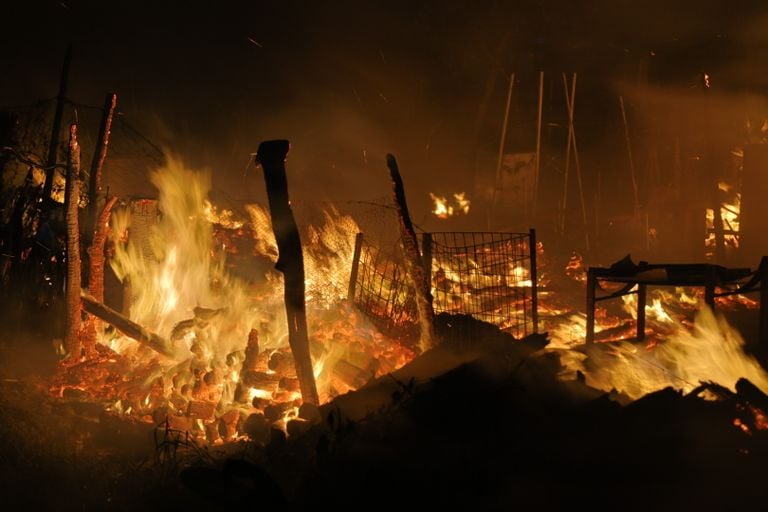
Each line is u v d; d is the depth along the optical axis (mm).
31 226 9539
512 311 9602
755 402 5254
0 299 8961
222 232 11805
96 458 6191
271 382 7438
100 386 7816
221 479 4867
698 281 7551
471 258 10516
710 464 4508
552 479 4434
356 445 4875
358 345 8039
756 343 7738
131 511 5176
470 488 4410
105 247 9500
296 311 6758
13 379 7602
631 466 4492
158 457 5938
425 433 4902
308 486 4715
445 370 6336
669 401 5020
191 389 7637
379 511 4375
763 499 4254
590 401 5156
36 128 10570
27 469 5738
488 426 4938
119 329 8516
